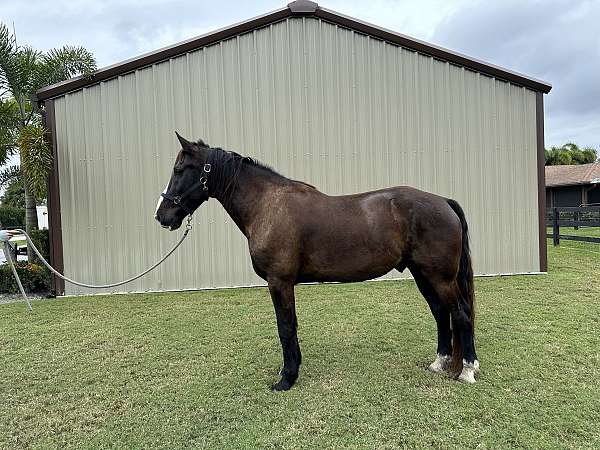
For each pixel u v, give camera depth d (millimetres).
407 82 6898
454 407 2637
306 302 5480
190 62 6578
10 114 7789
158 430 2463
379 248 2861
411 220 2863
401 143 6930
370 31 6766
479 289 5992
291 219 2877
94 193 6480
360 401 2742
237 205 3086
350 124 6844
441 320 3199
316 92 6781
